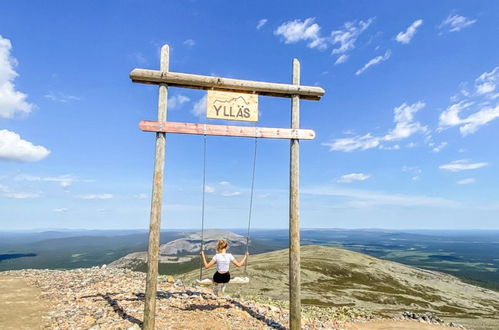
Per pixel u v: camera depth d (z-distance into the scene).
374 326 12.60
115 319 8.09
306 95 9.33
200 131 8.38
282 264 86.06
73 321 7.85
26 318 7.94
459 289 95.25
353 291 76.25
